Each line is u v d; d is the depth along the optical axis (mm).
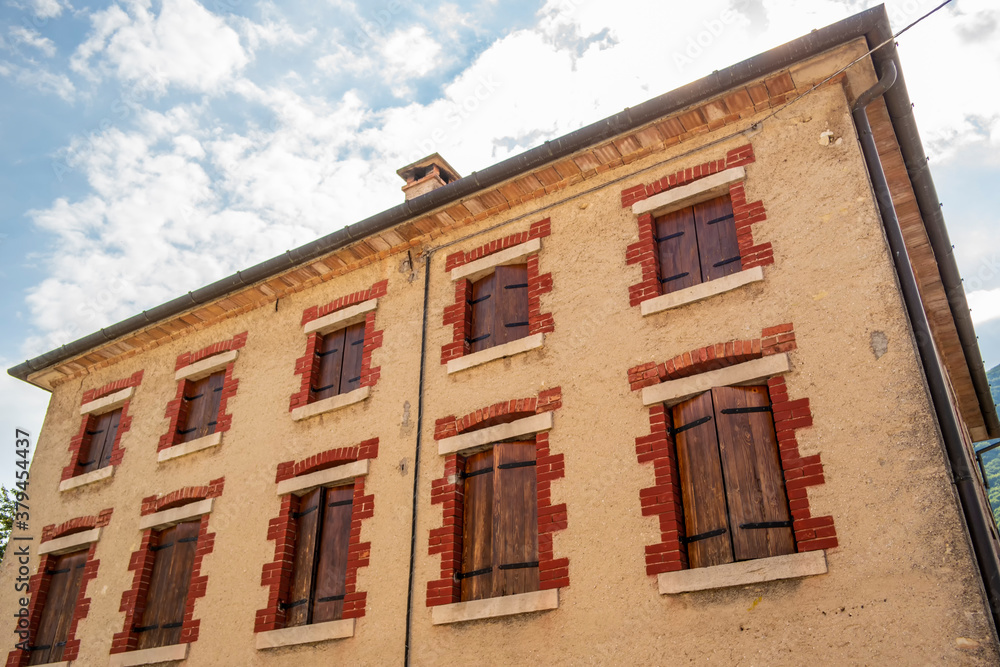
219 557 10742
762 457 7691
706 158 9422
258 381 12008
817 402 7547
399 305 11234
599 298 9398
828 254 8148
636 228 9555
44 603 12375
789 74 8953
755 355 8078
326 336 12008
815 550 6945
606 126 9648
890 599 6512
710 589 7266
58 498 13227
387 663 8758
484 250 10742
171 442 12344
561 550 8273
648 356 8695
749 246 8633
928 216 9859
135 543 11727
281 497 10680
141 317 13289
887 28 8430
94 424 13984
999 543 8766
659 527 7805
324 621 9609
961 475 6766
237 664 9766
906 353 7348
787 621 6809
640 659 7344
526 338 9609
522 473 9102
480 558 8906
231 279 12469
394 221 11266
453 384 10023
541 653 7887
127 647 10820
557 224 10297
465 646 8352
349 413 10742
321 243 11766
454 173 13969
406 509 9586
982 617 6137
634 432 8398
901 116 8945
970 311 11125
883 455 7059
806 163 8727
